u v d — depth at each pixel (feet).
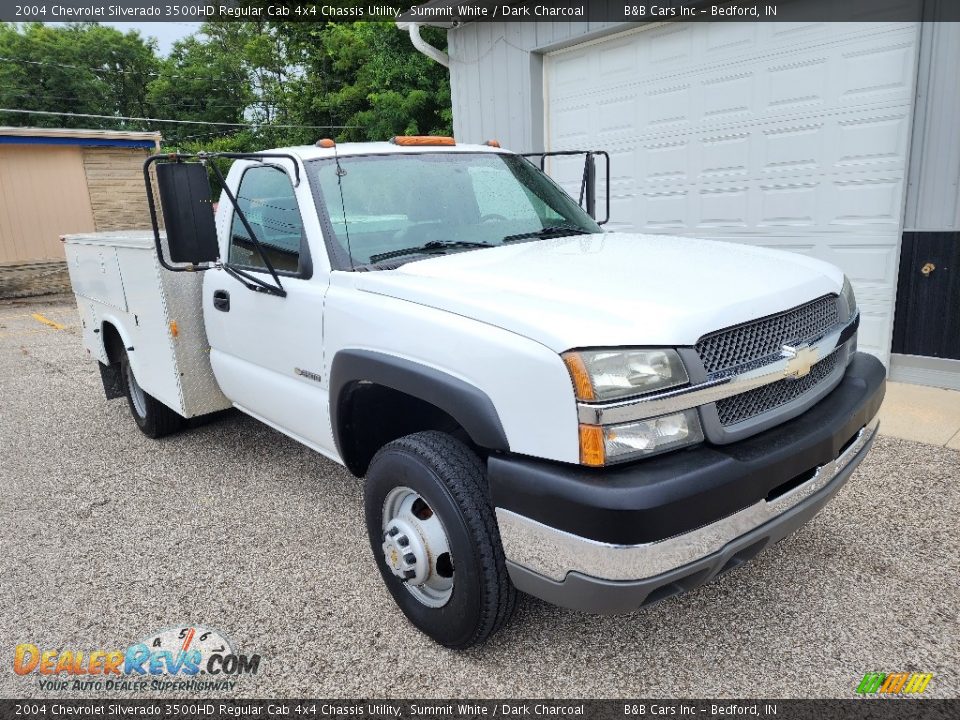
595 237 11.60
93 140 48.80
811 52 18.92
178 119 121.08
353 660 9.00
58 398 22.17
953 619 9.12
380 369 8.89
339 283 9.96
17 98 117.50
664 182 23.02
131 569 11.43
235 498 13.89
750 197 21.06
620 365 6.87
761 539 7.70
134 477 15.21
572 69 24.64
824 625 9.14
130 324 15.78
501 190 12.25
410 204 11.17
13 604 10.61
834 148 18.97
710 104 21.33
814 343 8.40
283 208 11.27
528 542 7.38
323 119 85.30
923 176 16.93
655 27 22.02
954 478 12.80
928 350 17.57
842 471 8.82
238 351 12.91
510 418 7.36
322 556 11.55
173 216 9.67
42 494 14.62
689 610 9.60
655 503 6.62
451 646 8.88
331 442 10.85
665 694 8.14
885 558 10.52
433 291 8.62
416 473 8.41
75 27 127.95
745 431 7.48
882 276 18.65
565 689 8.31
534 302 7.86
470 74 27.43
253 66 112.16
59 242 48.98
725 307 7.64
